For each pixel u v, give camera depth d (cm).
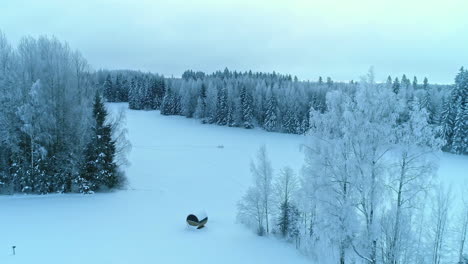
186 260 1518
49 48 2720
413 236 1275
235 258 1566
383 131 1205
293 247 1741
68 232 1795
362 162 1233
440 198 1556
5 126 2416
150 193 2748
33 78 2628
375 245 1238
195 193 2836
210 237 1827
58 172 2588
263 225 2069
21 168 2478
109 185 2728
